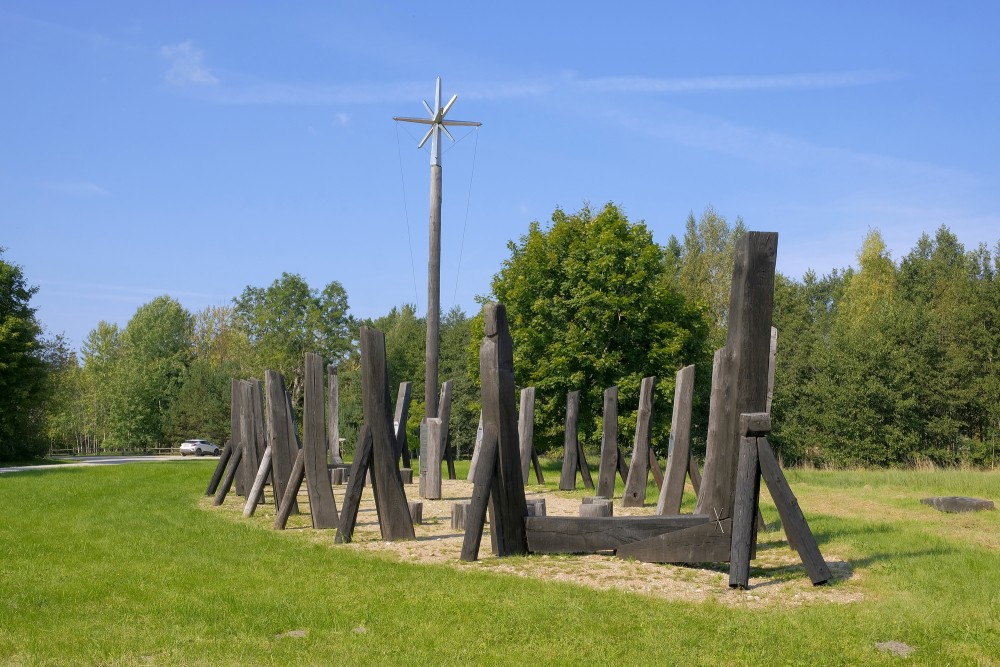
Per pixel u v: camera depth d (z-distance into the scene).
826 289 63.72
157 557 9.09
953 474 20.09
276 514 12.84
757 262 8.48
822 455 39.72
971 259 50.31
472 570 8.29
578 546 9.09
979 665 5.31
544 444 31.30
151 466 29.81
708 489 8.84
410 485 19.70
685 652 5.50
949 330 39.84
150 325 80.62
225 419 63.16
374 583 7.62
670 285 36.16
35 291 43.50
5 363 40.72
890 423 38.12
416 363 60.50
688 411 12.52
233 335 81.94
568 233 31.91
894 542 9.93
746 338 8.49
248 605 6.68
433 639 5.78
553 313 30.27
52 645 5.58
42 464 38.44
